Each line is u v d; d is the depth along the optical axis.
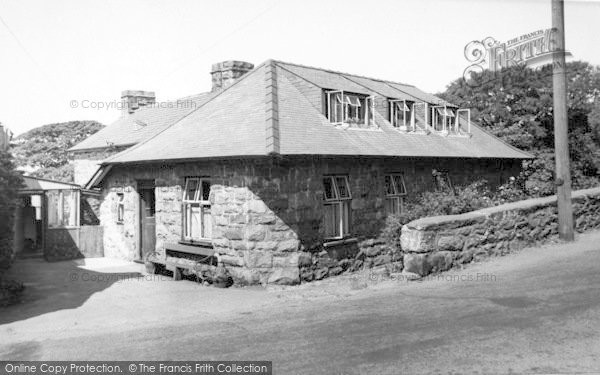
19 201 15.60
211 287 12.25
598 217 13.40
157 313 9.40
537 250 11.03
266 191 12.30
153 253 15.09
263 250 12.32
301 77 16.03
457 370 5.25
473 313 7.09
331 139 13.81
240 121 13.99
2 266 13.88
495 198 18.06
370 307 8.02
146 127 21.73
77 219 19.22
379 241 14.92
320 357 5.91
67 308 10.12
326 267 13.27
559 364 5.22
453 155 17.41
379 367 5.48
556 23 11.70
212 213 13.19
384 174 15.31
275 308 8.86
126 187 17.02
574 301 7.18
